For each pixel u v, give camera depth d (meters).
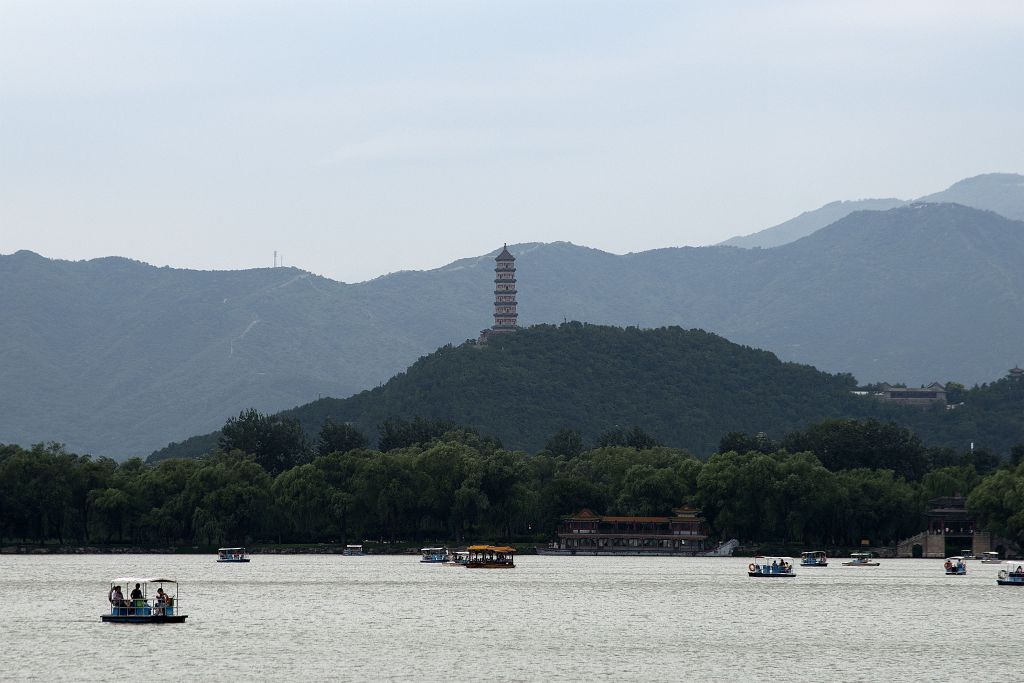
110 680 186.88
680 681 189.12
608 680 189.50
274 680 187.62
